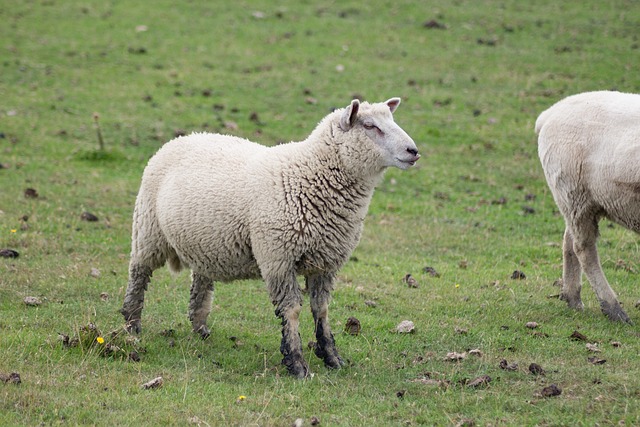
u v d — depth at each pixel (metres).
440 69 35.12
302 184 12.34
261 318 15.45
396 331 14.71
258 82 33.56
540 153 15.95
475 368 12.82
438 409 11.27
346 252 12.72
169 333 14.20
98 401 11.03
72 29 38.78
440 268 18.80
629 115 14.66
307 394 11.65
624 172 14.38
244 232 12.51
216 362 13.01
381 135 12.45
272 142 27.78
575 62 35.41
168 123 29.23
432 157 27.30
